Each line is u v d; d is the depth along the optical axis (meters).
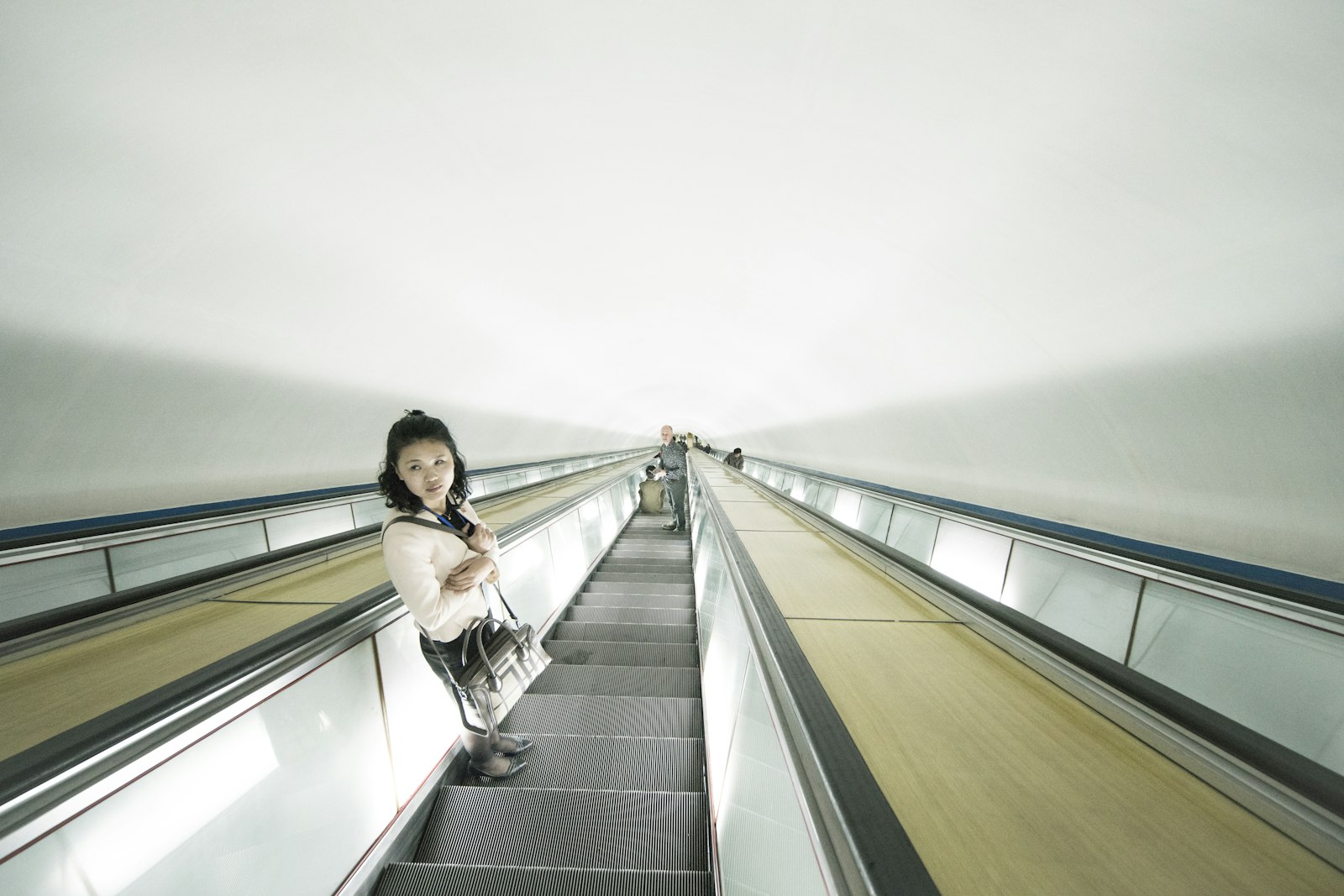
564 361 7.99
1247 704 2.35
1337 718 2.06
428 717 2.13
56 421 3.06
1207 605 2.62
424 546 1.48
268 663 1.39
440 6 2.05
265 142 2.43
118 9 1.74
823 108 2.57
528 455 11.59
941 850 0.93
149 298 2.92
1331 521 2.43
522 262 4.36
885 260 3.72
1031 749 1.25
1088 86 1.96
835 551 3.33
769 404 11.16
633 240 4.26
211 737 1.26
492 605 1.89
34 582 3.02
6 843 0.87
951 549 5.09
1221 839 0.97
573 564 4.90
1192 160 1.98
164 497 3.96
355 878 1.60
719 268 4.80
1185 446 2.99
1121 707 1.35
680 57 2.35
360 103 2.42
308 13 1.96
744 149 2.98
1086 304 2.91
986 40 1.97
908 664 1.71
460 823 1.97
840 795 0.95
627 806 2.00
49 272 2.49
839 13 2.06
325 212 2.99
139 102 2.05
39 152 2.05
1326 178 1.74
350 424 5.58
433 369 5.76
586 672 3.23
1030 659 1.70
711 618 3.05
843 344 5.72
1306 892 0.86
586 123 2.77
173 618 2.04
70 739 1.00
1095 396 3.39
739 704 1.89
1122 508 3.63
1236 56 1.62
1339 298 2.00
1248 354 2.42
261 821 1.36
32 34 1.70
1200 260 2.27
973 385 4.50
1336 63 1.48
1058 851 0.94
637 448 25.05
